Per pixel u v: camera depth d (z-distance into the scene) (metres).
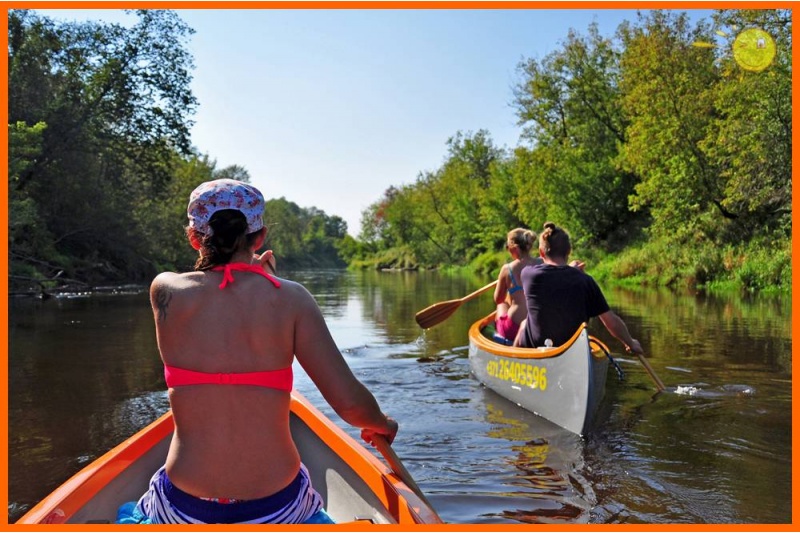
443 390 5.37
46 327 9.49
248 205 1.73
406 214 65.81
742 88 17.44
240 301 1.66
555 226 4.80
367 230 81.94
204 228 1.72
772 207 19.64
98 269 24.66
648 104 20.91
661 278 20.12
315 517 1.78
